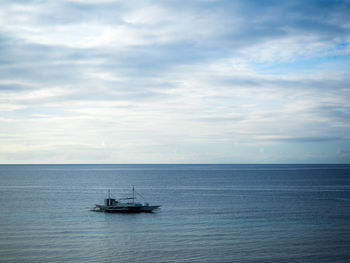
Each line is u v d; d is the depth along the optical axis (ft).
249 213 364.79
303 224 305.94
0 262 206.28
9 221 324.19
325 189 625.00
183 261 208.54
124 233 276.21
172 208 403.75
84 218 341.41
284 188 648.38
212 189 639.76
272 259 211.41
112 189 649.61
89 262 207.31
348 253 222.48
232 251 226.58
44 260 210.18
